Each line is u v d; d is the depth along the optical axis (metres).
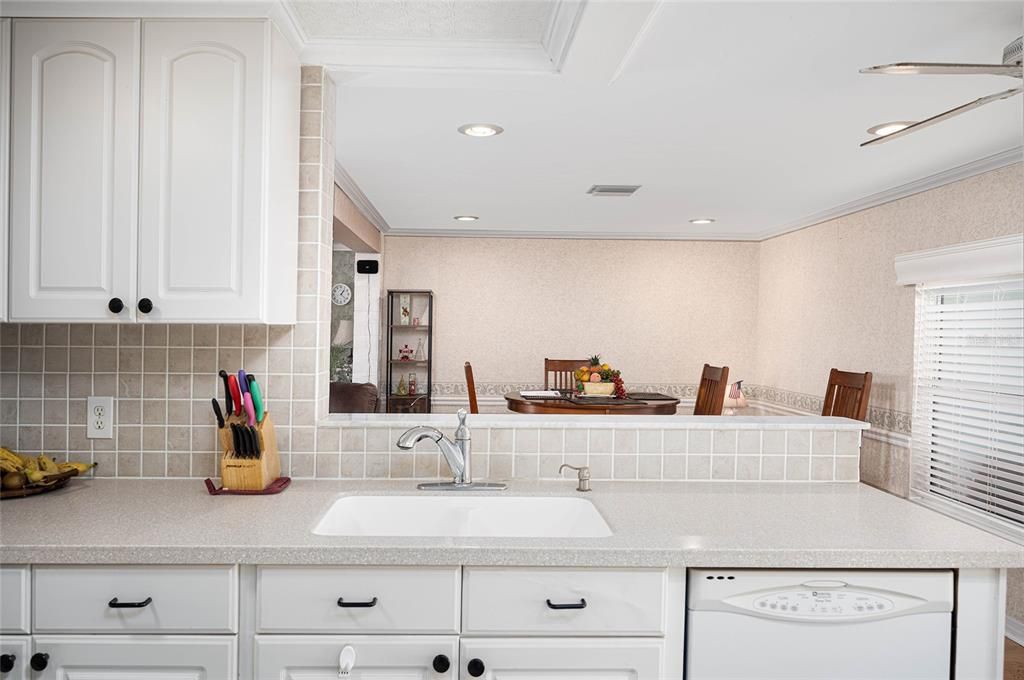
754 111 2.82
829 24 1.99
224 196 1.79
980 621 1.54
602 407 4.63
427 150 3.56
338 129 3.19
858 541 1.56
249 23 1.80
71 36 1.79
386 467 2.09
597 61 2.10
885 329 4.44
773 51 2.19
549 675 1.51
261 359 2.06
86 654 1.48
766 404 6.22
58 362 2.04
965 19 1.96
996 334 3.52
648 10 1.80
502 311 6.42
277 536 1.53
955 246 3.65
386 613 1.49
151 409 2.05
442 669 1.48
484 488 1.99
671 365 6.43
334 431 2.08
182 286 1.79
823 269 5.25
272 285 1.85
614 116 2.93
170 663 1.48
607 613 1.50
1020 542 3.28
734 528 1.65
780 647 1.52
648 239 6.41
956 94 2.58
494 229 6.19
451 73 2.18
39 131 1.78
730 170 3.88
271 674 1.48
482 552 1.48
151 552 1.46
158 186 1.79
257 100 1.80
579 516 1.93
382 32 2.05
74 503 1.79
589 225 5.90
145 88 1.79
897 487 4.27
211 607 1.48
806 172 3.88
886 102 2.68
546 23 2.01
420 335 6.46
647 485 2.08
